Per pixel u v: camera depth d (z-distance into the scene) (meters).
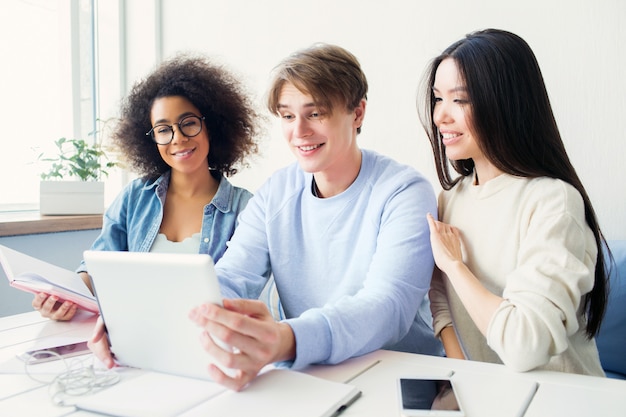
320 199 1.03
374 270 0.87
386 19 1.65
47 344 0.81
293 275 1.06
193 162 1.34
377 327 0.75
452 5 1.53
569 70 1.36
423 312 1.12
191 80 1.38
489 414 0.54
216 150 1.48
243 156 1.56
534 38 1.40
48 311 0.97
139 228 1.38
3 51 1.87
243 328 0.58
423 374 0.67
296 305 1.05
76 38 2.12
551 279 0.74
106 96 2.22
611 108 1.31
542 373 0.67
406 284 0.84
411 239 0.89
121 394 0.59
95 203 1.83
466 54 0.90
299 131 0.94
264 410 0.54
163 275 0.61
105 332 0.72
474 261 0.96
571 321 0.72
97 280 0.67
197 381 0.64
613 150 1.31
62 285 0.92
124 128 1.47
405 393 0.58
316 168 0.97
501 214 0.92
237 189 1.43
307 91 0.91
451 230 0.92
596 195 1.34
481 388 0.61
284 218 1.07
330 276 1.02
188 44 2.11
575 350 0.89
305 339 0.66
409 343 1.03
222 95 1.44
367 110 1.70
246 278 1.02
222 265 1.04
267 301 1.36
